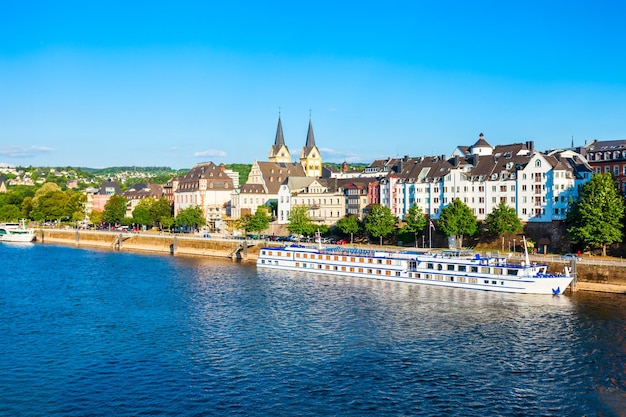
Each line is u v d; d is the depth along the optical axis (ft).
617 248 441.68
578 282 391.65
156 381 227.40
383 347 265.95
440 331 290.35
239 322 311.06
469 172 594.65
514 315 319.88
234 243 618.44
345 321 310.86
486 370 237.45
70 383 225.76
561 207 518.37
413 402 207.82
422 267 420.36
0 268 528.63
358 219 650.02
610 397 212.64
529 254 448.24
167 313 332.39
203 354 258.16
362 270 453.58
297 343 272.72
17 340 280.51
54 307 350.02
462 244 543.39
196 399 211.00
